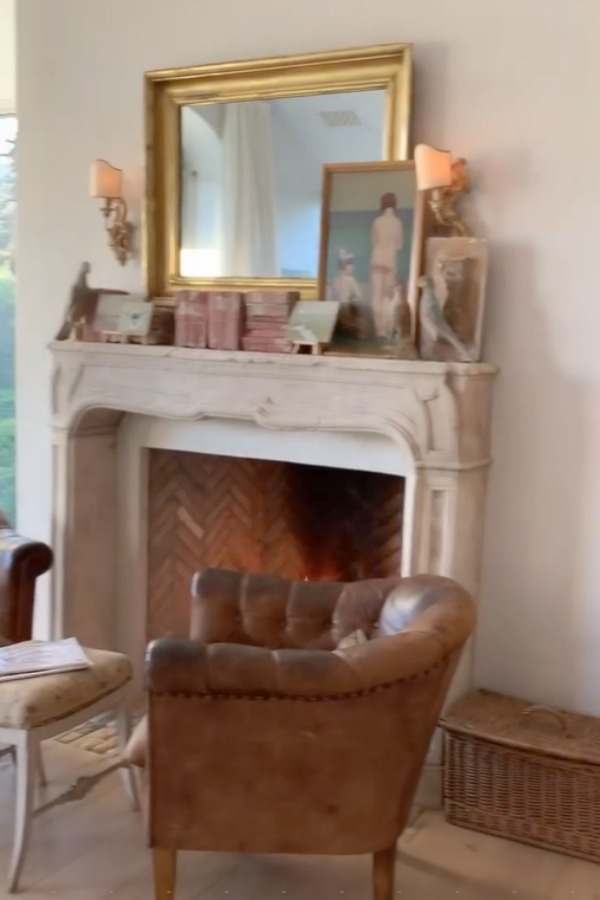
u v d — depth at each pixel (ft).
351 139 9.83
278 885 8.07
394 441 9.73
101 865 8.27
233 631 8.59
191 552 11.82
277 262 10.37
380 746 6.81
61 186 11.75
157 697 6.62
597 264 8.85
